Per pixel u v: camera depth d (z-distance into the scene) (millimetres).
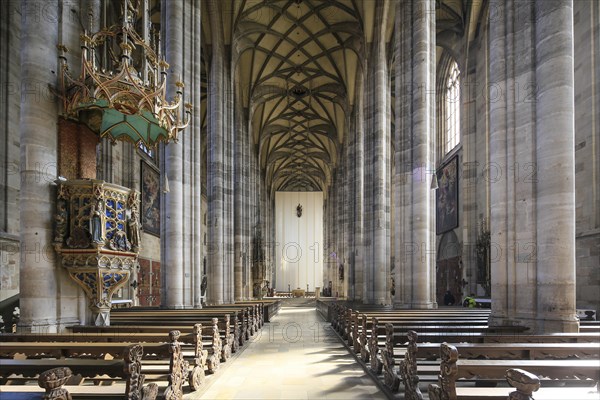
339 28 28078
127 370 4215
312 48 31562
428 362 7859
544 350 5312
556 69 7812
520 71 8469
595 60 13695
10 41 13453
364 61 26281
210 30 24609
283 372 8945
